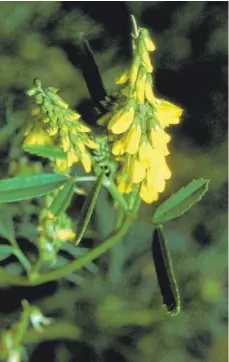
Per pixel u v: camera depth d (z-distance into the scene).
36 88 0.19
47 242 0.21
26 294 0.28
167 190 0.32
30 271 0.21
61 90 0.33
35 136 0.20
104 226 0.28
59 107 0.19
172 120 0.19
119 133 0.19
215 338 0.29
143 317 0.28
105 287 0.28
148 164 0.19
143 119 0.19
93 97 0.20
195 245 0.30
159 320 0.28
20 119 0.29
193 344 0.29
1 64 0.33
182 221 0.31
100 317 0.28
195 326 0.29
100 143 0.20
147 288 0.29
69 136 0.19
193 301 0.29
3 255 0.23
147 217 0.20
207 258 0.30
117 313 0.28
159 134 0.19
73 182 0.20
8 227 0.21
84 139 0.19
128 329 0.28
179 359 0.29
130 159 0.19
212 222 0.31
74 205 0.28
